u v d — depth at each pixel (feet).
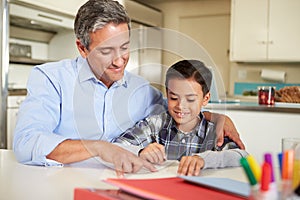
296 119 7.12
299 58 13.20
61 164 3.20
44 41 12.58
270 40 13.61
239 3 14.03
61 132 3.90
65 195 2.37
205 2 16.92
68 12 11.23
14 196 2.35
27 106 3.65
